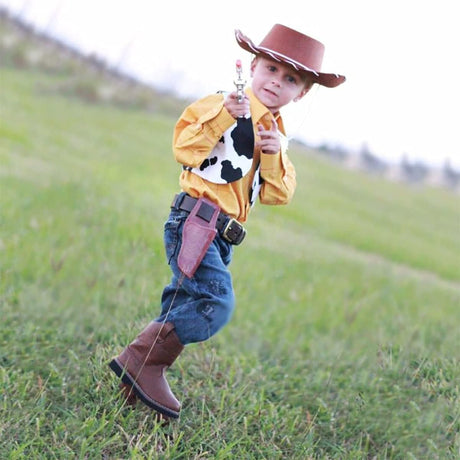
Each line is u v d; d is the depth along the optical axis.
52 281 5.71
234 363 4.68
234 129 3.25
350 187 22.48
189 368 4.32
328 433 3.93
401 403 4.27
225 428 3.61
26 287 5.53
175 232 3.34
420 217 20.83
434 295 9.09
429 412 4.16
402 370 4.68
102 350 4.18
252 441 3.56
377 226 16.55
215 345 5.09
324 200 18.23
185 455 3.31
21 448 3.05
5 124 14.23
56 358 4.31
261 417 3.80
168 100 23.55
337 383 4.65
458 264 14.19
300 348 5.67
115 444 3.30
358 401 4.27
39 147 12.92
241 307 6.31
